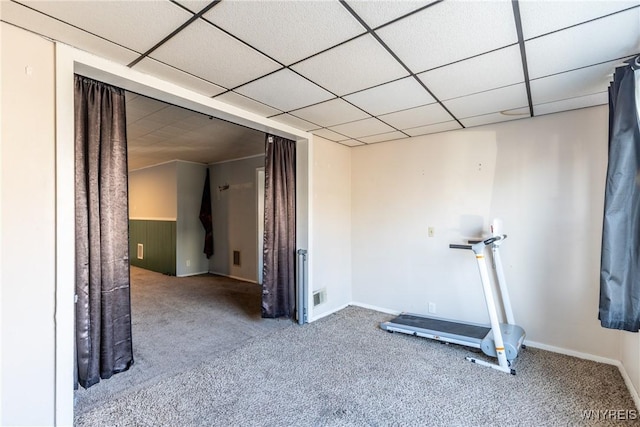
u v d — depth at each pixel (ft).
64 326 5.81
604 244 6.78
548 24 5.13
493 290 10.69
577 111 9.23
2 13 4.93
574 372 8.33
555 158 9.59
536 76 7.07
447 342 9.90
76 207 6.66
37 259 5.57
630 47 5.83
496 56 6.21
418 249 12.37
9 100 5.31
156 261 22.30
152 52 6.16
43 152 5.65
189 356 9.31
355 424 6.35
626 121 6.34
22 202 5.44
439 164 11.85
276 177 11.82
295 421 6.44
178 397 7.23
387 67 6.68
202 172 21.99
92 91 6.94
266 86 7.72
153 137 14.23
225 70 6.88
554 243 9.59
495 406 6.91
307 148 12.14
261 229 18.95
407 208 12.68
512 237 10.27
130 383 7.82
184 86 7.75
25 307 5.45
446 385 7.73
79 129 6.73
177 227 20.74
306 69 6.80
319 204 12.66
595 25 5.15
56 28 5.36
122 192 7.57
